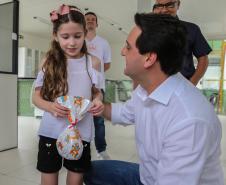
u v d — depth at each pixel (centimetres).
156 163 94
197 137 77
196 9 494
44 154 123
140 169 108
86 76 125
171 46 84
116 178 126
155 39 84
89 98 126
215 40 750
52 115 121
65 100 113
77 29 117
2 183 192
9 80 285
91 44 245
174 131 81
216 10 497
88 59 128
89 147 127
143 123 98
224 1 449
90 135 127
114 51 879
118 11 513
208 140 78
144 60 87
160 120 88
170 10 177
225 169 227
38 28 682
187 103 83
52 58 120
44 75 121
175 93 86
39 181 196
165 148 83
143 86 96
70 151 111
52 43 122
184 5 472
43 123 124
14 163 236
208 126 78
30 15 552
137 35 86
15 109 294
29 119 523
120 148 300
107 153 271
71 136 112
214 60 766
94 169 130
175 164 79
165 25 85
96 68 131
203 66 188
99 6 483
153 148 94
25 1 458
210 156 83
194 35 184
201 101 85
